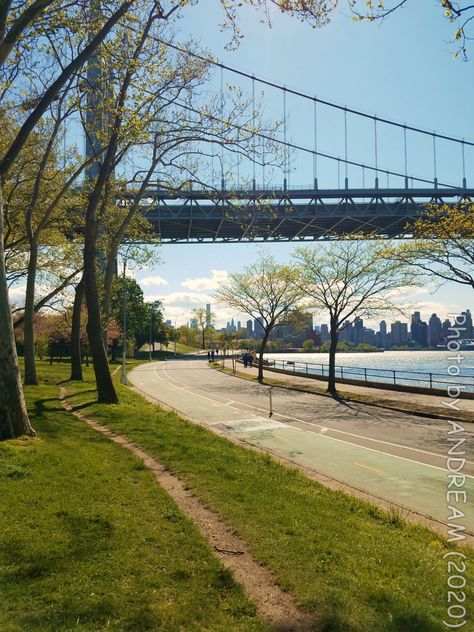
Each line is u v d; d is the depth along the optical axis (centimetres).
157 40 1695
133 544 534
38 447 916
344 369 5800
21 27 969
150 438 1201
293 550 543
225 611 418
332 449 1380
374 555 553
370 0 676
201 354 11338
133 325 8706
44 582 439
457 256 1808
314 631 392
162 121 1738
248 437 1574
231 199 2158
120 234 2286
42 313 5075
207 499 725
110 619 389
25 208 2481
